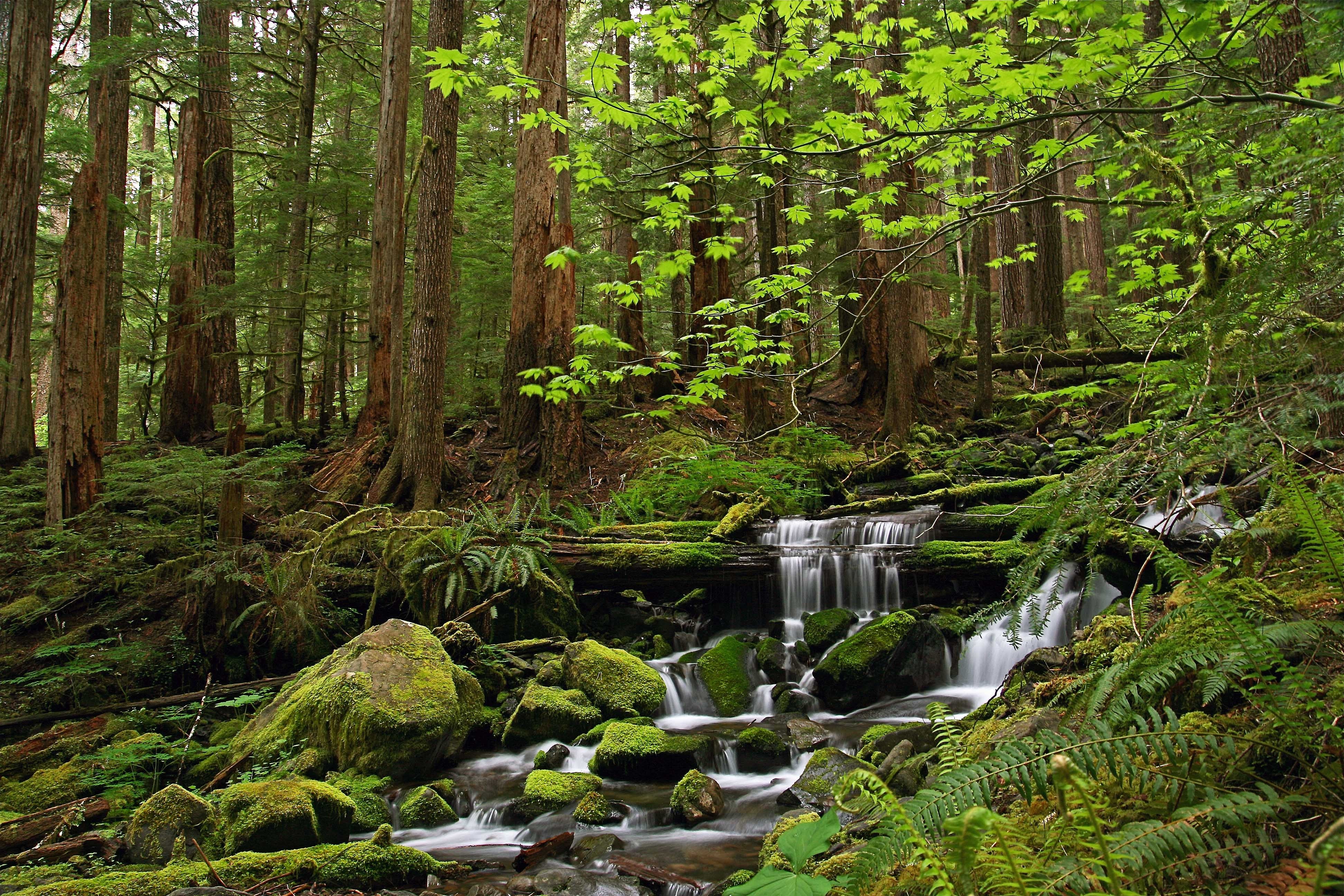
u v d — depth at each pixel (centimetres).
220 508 806
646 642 845
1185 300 317
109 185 1334
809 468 1136
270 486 838
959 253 1767
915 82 425
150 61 1560
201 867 418
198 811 467
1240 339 242
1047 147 445
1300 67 448
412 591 820
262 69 1647
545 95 1139
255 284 1339
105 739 631
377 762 577
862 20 511
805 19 486
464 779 599
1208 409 242
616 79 442
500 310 1652
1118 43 375
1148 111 341
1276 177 290
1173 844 180
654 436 1293
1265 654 215
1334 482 255
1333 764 208
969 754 384
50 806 534
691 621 902
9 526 959
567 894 418
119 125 1592
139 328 1905
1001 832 191
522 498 1063
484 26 478
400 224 1207
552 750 623
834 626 783
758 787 558
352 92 1697
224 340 1572
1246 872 195
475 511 934
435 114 1020
